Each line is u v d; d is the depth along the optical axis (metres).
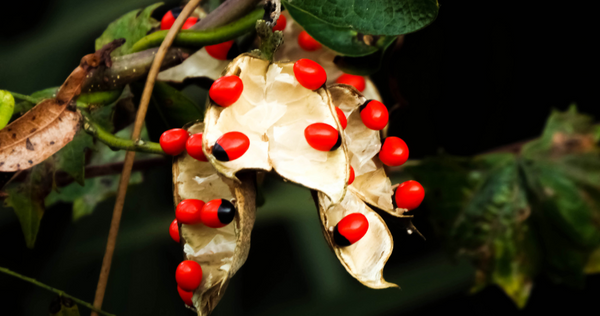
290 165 0.30
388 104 0.38
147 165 0.37
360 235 0.30
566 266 0.41
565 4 0.47
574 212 0.40
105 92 0.31
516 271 0.41
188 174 0.31
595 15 0.46
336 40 0.32
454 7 0.48
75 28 0.47
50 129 0.31
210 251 0.30
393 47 0.34
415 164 0.41
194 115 0.34
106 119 0.34
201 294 0.30
